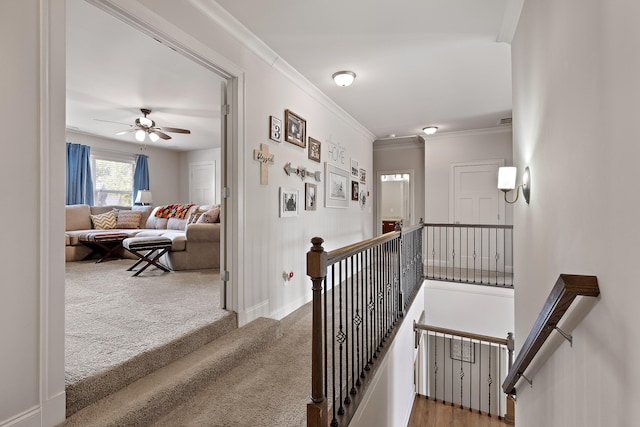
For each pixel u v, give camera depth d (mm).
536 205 1873
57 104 1381
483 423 4113
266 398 1807
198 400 1789
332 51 2912
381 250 2779
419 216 6641
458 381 6215
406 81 3566
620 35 899
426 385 6199
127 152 6785
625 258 865
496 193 5465
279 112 3137
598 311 1036
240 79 2586
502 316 4562
